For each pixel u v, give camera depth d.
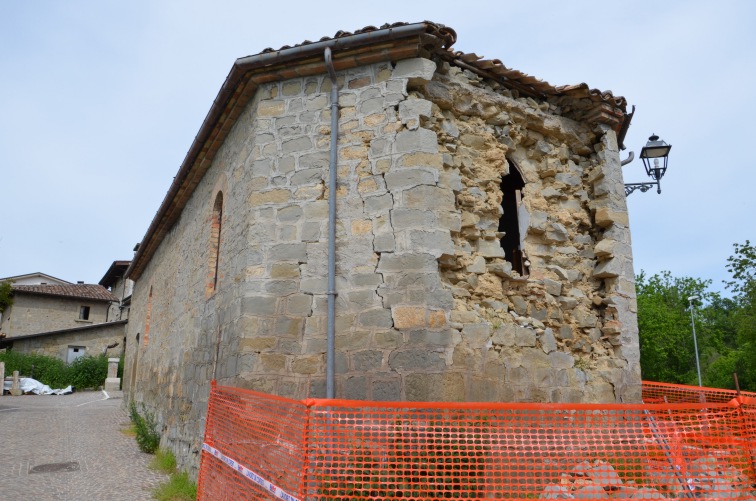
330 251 6.00
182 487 6.75
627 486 4.29
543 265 7.10
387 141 6.17
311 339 5.90
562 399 6.37
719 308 38.19
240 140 7.51
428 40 6.26
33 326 32.16
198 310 8.78
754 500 4.24
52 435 11.48
